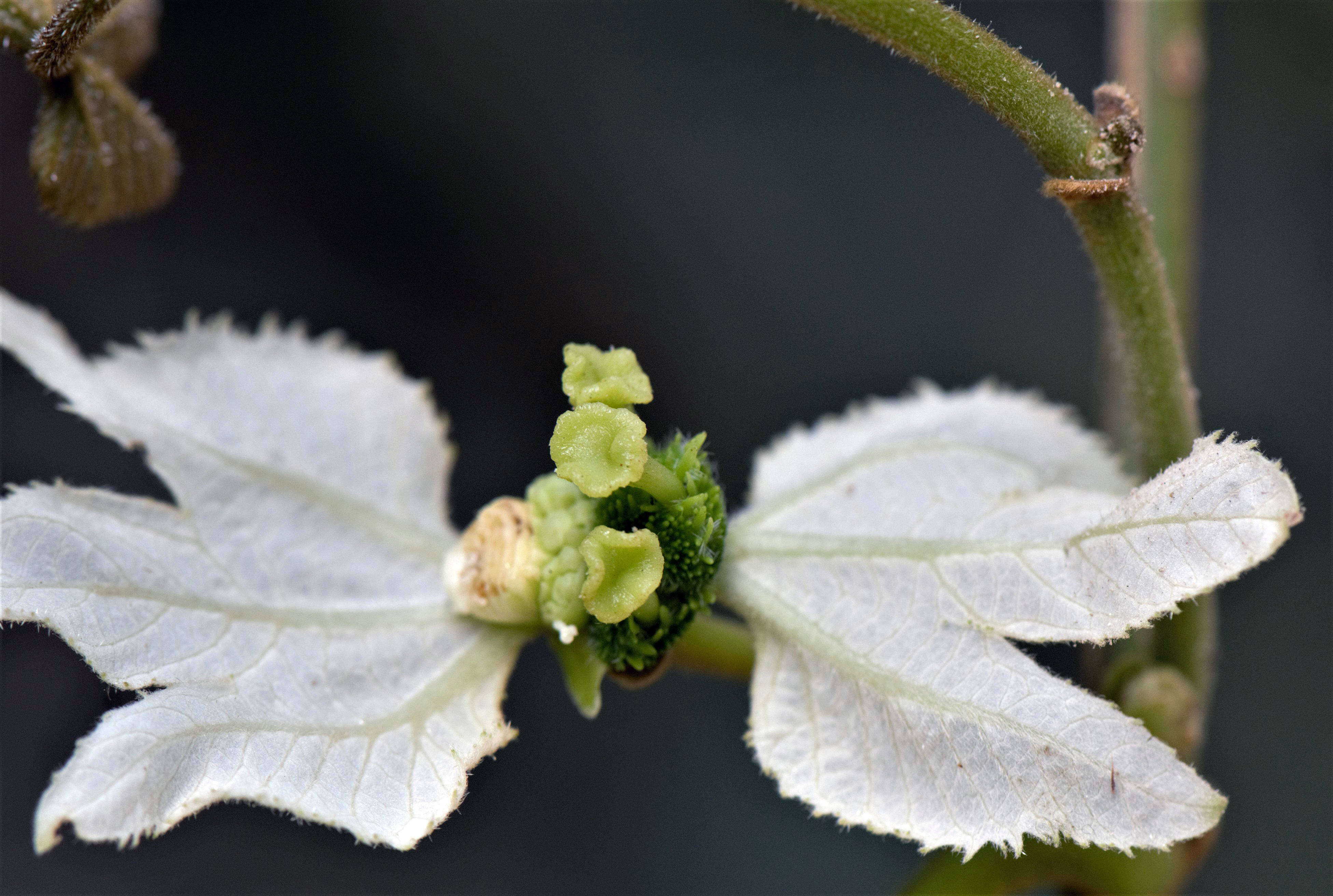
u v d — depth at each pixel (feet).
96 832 0.57
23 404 0.84
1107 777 0.58
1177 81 0.68
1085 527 0.59
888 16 0.59
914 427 0.65
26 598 0.59
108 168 0.62
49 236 0.91
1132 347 0.61
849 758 0.60
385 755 0.59
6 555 0.59
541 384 0.92
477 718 0.61
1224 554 0.58
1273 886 0.84
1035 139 0.60
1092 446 0.65
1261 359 0.93
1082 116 0.60
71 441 0.84
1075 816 0.58
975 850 0.58
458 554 0.62
